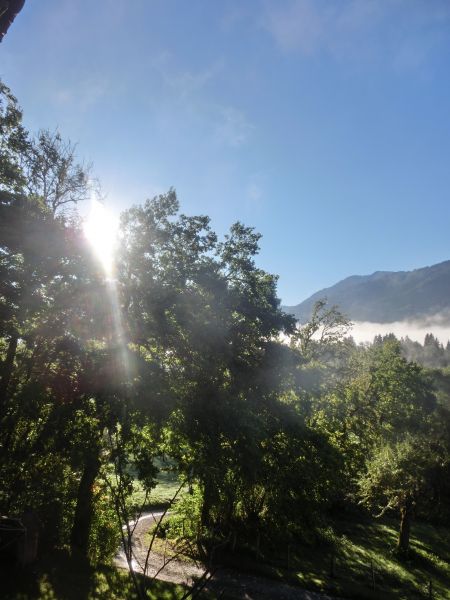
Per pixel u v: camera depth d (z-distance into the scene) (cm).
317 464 2003
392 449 3033
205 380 1702
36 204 1498
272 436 1853
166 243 1812
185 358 1733
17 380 1441
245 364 1845
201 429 1562
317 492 2123
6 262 1359
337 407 2481
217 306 1792
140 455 1430
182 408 1555
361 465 2905
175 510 2678
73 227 1451
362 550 2870
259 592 2005
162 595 1620
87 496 1800
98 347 1523
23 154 1702
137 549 2355
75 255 1420
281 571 2288
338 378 3112
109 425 1341
